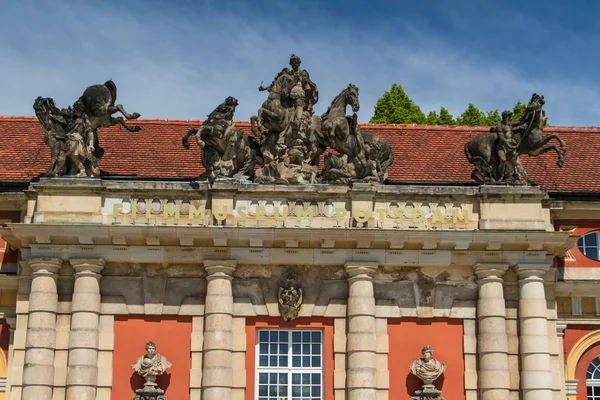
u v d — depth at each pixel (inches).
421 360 1403.8
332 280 1430.9
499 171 1457.9
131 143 1694.1
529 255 1422.2
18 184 1507.1
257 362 1416.1
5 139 1688.0
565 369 1481.3
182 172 1609.3
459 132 1780.3
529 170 1652.3
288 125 1453.0
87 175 1438.2
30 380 1353.3
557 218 1526.8
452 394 1409.9
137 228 1379.2
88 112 1446.9
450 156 1704.0
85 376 1364.4
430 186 1445.6
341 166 1446.9
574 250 1520.7
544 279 1446.9
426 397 1387.8
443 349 1423.5
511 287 1433.3
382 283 1434.5
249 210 1423.5
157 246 1402.6
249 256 1407.5
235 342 1407.5
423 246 1408.7
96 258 1392.7
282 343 1425.9
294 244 1398.9
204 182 1421.0
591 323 1492.4
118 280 1417.3
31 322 1371.8
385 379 1403.8
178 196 1425.9
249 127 1813.5
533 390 1385.3
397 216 1425.9
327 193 1425.9
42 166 1603.1
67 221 1406.3
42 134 1708.9
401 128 1788.9
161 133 1731.1
